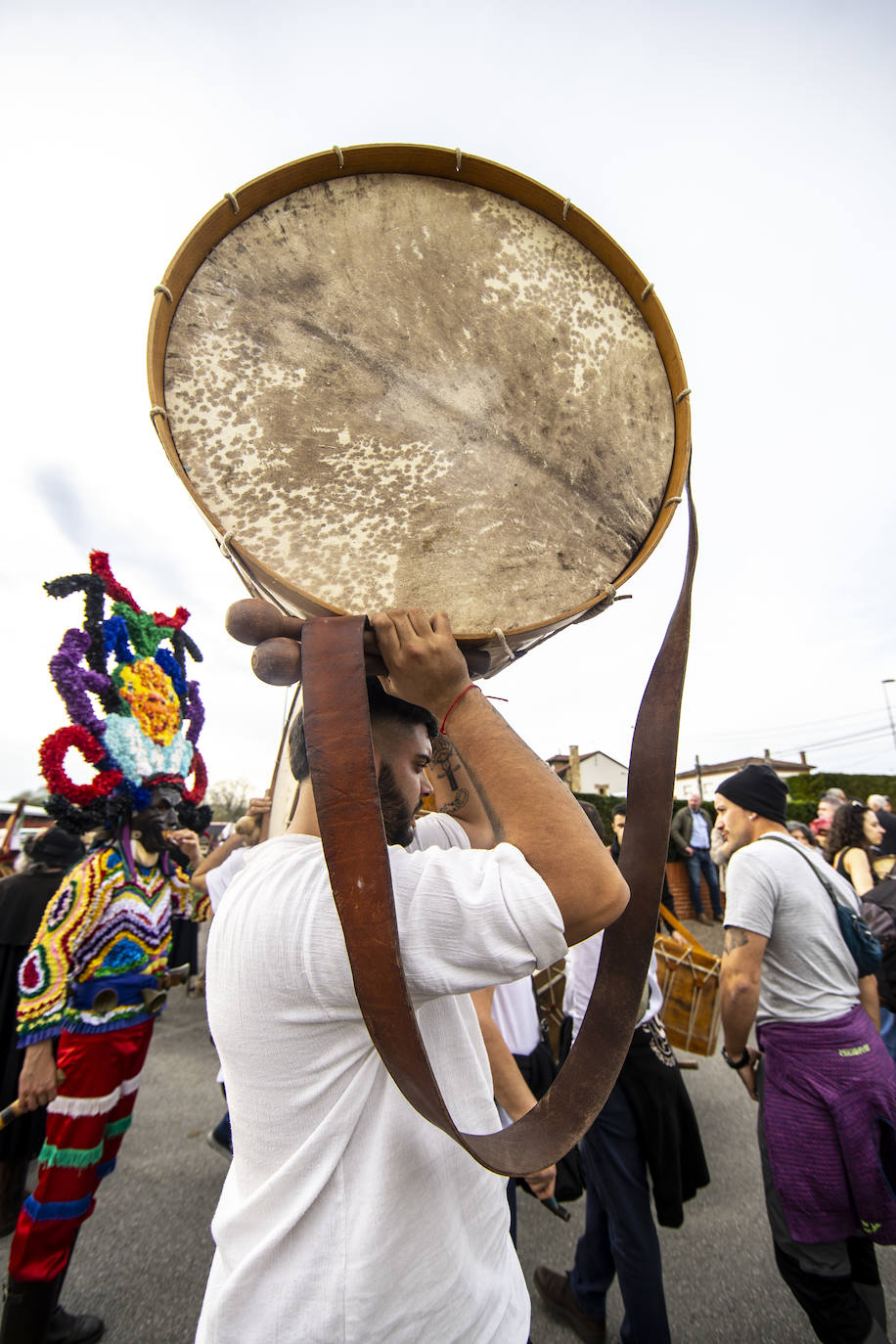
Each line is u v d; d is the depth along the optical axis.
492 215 1.17
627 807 1.18
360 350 1.05
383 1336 0.78
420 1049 0.68
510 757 0.85
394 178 1.13
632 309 1.23
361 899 0.70
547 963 0.79
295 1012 0.84
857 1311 1.80
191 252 0.96
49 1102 2.16
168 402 0.92
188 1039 5.28
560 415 1.14
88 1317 2.21
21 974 2.16
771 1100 1.97
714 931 8.72
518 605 1.01
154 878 2.52
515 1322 0.90
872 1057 1.93
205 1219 2.87
